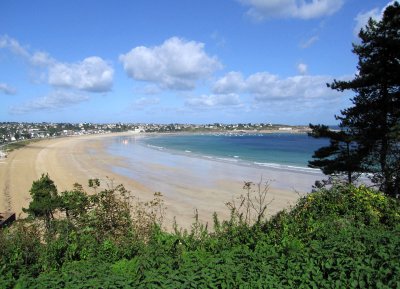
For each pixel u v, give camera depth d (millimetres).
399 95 15766
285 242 6367
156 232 7629
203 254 6242
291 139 159125
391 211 8266
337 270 5355
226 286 5051
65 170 50125
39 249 6578
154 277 5156
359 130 16969
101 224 7793
